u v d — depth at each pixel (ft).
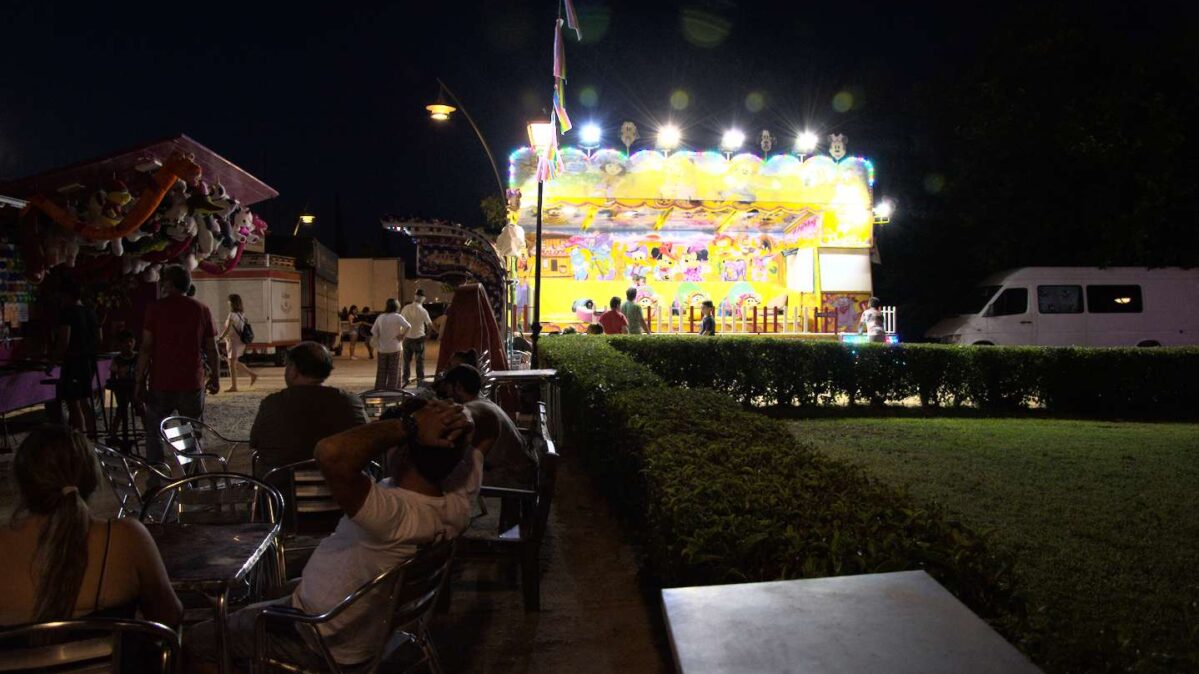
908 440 34.73
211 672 9.84
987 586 8.57
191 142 31.35
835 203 65.82
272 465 15.55
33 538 7.95
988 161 77.15
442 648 14.11
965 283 81.05
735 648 5.46
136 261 33.76
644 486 15.58
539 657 13.78
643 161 62.18
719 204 64.44
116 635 7.75
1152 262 71.87
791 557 9.09
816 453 15.46
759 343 46.80
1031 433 36.96
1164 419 44.57
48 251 29.48
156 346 22.62
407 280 145.89
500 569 18.39
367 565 9.45
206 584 9.59
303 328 94.79
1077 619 14.37
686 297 71.41
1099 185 73.31
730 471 13.50
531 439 20.27
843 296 69.21
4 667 7.51
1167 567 17.63
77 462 8.12
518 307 64.80
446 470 9.77
